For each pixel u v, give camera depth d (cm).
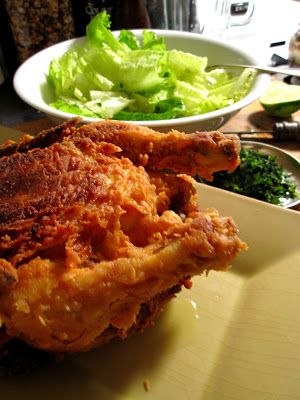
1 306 19
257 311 25
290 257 27
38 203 21
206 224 19
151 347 23
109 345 23
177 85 45
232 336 24
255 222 28
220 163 25
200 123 37
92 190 21
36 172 22
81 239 20
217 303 26
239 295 26
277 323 24
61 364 23
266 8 79
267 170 36
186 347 23
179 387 22
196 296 26
